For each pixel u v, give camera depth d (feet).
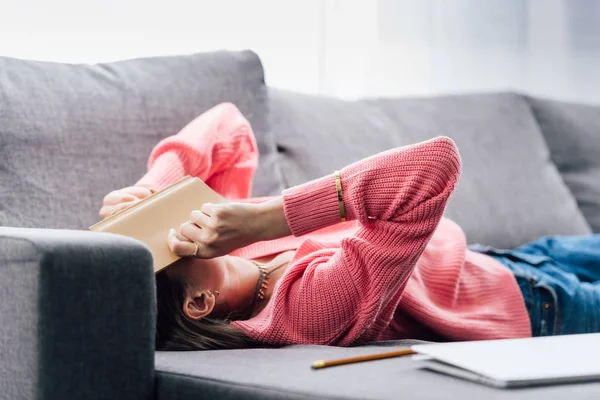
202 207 4.39
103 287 3.70
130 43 7.36
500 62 9.48
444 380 3.36
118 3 7.30
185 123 6.05
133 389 3.80
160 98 6.00
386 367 3.64
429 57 8.98
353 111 7.36
